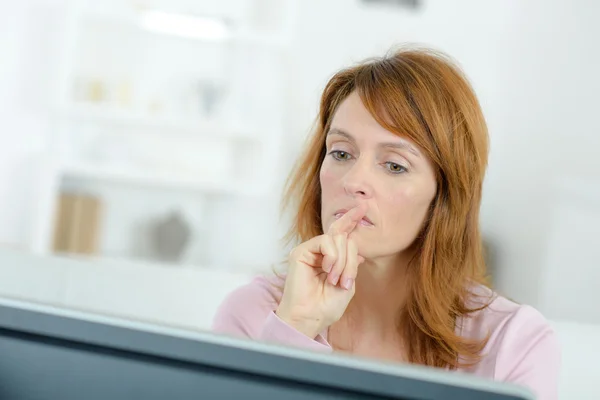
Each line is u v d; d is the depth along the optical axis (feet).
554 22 18.38
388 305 4.34
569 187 15.90
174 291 5.63
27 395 1.73
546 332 4.13
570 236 15.65
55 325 1.73
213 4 18.69
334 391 1.61
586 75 17.03
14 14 16.62
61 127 17.51
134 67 18.28
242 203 18.99
